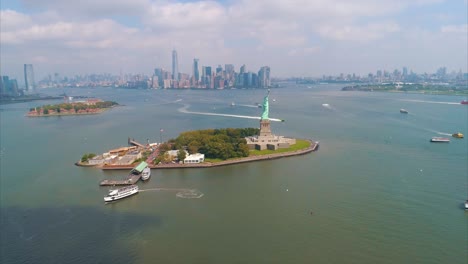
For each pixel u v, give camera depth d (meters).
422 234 147.38
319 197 187.88
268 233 150.25
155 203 185.00
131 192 196.25
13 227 160.38
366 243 141.12
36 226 160.88
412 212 167.62
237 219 164.00
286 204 179.62
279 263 128.88
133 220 165.00
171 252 137.25
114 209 178.00
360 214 166.38
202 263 129.88
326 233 149.50
